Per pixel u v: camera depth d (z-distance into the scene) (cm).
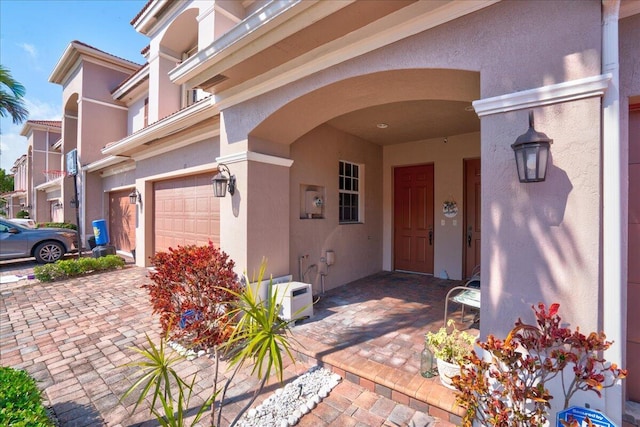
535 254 220
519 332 223
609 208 203
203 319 367
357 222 694
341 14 288
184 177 744
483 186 242
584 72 206
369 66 310
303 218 555
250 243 443
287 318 422
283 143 496
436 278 686
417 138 689
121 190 1091
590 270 202
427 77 301
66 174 1290
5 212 2817
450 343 282
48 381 315
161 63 855
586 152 203
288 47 345
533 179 211
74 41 1132
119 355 369
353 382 308
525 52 227
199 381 315
